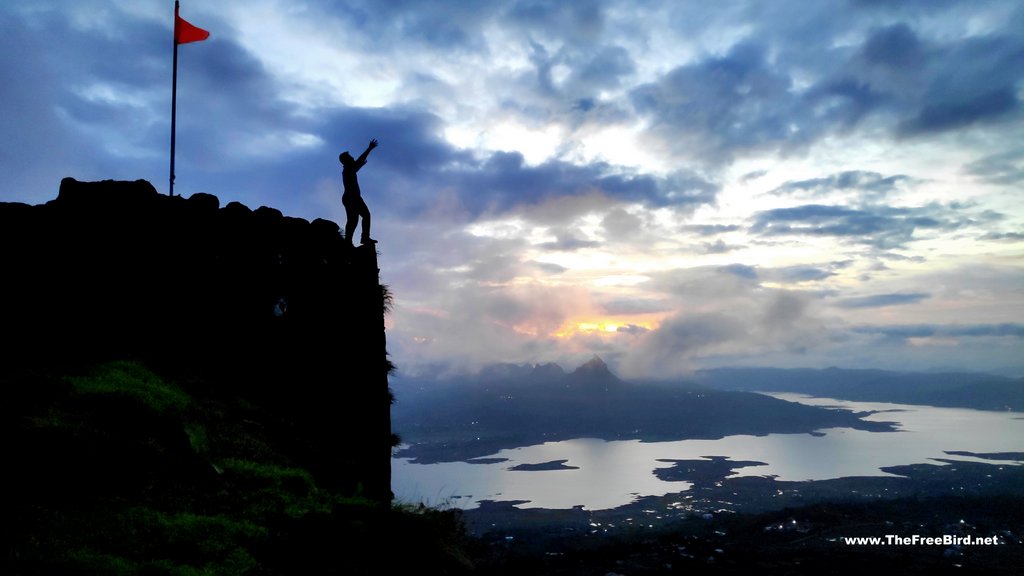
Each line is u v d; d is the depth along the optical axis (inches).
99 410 373.7
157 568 267.1
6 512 273.4
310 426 546.9
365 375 590.2
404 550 361.1
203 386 493.7
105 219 527.2
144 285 528.4
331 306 593.0
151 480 343.9
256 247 576.7
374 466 575.2
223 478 383.6
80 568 251.0
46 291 489.7
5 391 363.6
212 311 547.5
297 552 323.3
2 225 489.1
